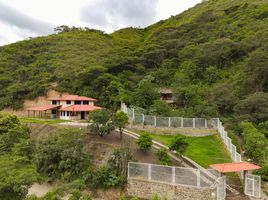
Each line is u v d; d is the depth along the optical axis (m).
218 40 72.88
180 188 23.14
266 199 22.55
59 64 84.38
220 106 47.47
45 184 29.06
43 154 29.98
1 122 40.81
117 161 27.27
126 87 63.31
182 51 80.56
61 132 33.91
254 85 51.09
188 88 52.78
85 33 131.88
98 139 34.38
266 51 54.47
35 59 94.50
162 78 69.06
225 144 34.28
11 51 102.25
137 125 40.91
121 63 74.19
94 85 66.00
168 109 45.31
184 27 102.75
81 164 28.55
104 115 35.59
